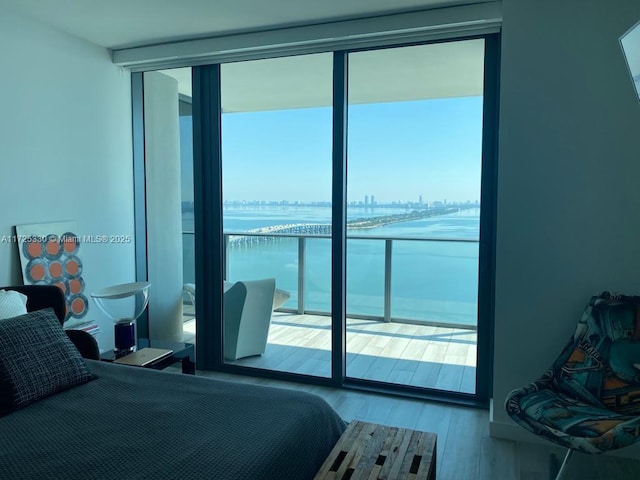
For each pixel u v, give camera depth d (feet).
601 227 8.68
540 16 8.73
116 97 12.65
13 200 9.96
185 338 13.48
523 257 9.11
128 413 6.20
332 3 9.55
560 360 8.09
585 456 8.62
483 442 9.18
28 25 10.16
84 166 11.71
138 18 10.30
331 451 6.16
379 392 11.40
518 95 8.93
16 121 9.96
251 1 9.42
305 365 12.61
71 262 11.32
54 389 6.81
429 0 9.42
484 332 10.73
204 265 12.76
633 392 7.25
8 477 4.79
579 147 8.70
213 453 5.21
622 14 8.34
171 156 13.14
